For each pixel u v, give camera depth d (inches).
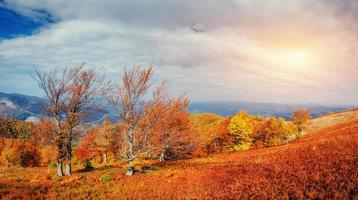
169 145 1043.3
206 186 681.6
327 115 4013.3
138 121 968.3
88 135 1120.2
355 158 608.1
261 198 503.5
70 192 746.8
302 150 880.9
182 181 792.9
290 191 505.4
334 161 622.8
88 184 852.0
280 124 2701.8
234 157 1467.8
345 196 428.8
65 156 1081.4
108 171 1133.7
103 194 716.0
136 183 831.7
